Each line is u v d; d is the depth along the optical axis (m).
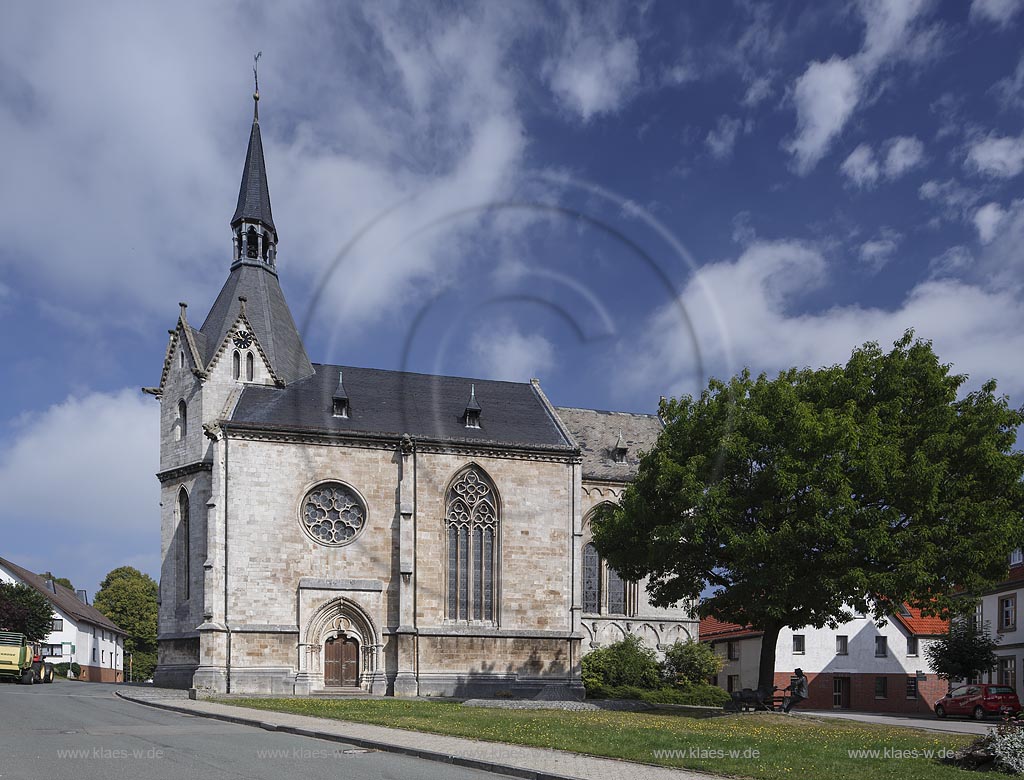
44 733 22.30
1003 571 34.09
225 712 30.62
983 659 52.44
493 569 51.75
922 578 31.27
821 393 35.75
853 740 24.06
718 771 17.00
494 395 57.44
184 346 53.09
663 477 35.50
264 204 57.34
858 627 64.56
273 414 50.31
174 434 52.94
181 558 51.41
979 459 33.38
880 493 32.72
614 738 21.55
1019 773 17.69
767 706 34.16
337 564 49.19
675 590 37.25
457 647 49.78
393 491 50.69
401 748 19.97
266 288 56.09
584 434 62.72
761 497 33.94
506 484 52.38
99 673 98.94
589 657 53.53
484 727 24.09
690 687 52.97
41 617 82.62
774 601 32.84
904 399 35.00
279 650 47.47
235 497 48.03
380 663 48.81
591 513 58.69
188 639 49.84
